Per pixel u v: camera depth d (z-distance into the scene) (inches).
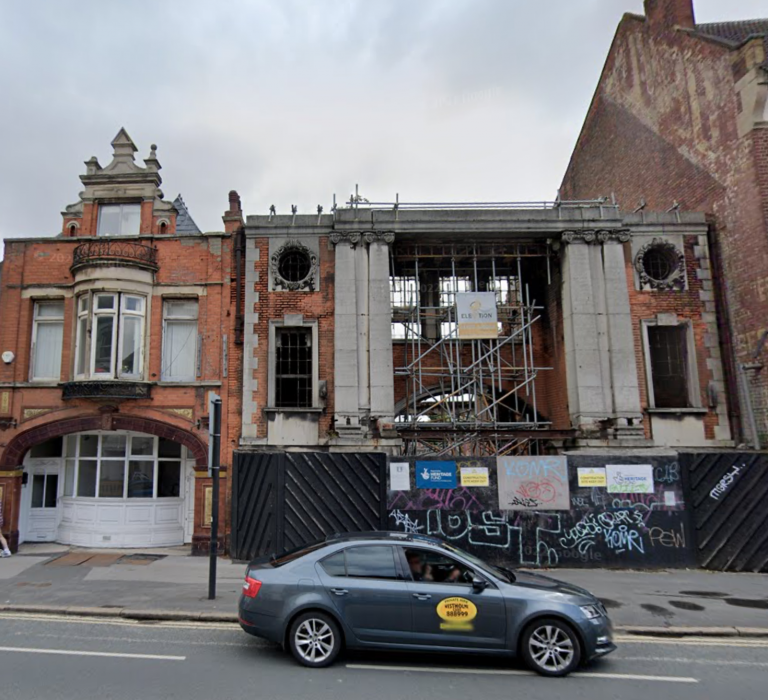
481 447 614.5
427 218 587.8
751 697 226.8
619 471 484.4
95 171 616.1
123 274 572.7
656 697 226.4
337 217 585.3
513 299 711.7
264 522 495.5
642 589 405.1
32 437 565.9
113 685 229.3
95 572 454.3
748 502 475.8
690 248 604.1
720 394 574.6
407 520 487.8
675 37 683.4
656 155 722.8
